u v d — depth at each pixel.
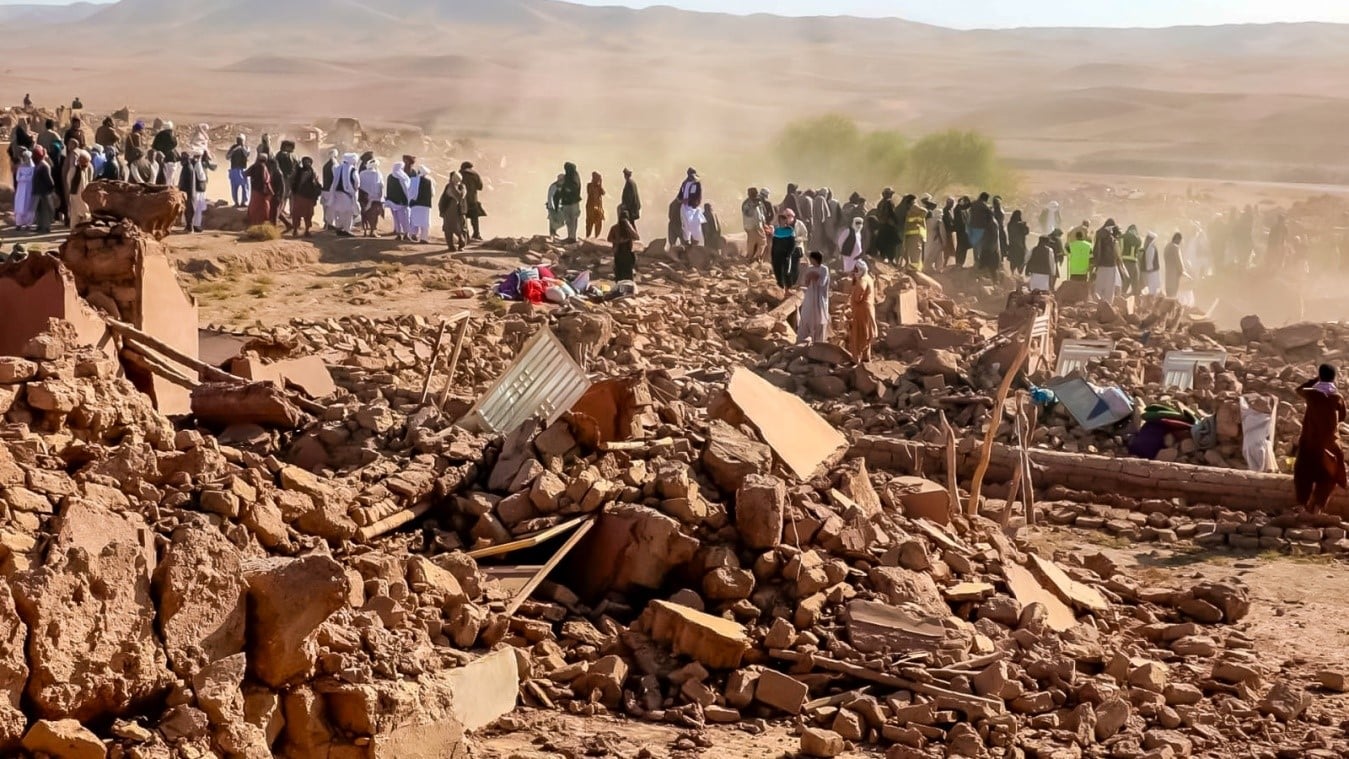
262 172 30.23
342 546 10.48
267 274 26.89
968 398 19.78
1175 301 28.70
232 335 17.78
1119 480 17.28
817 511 11.75
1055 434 18.89
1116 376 21.70
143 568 6.55
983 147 64.44
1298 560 15.21
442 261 28.77
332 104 144.88
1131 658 11.02
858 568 11.45
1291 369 22.45
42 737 5.98
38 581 6.14
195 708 6.50
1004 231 34.12
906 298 26.34
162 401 13.14
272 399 12.49
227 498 9.66
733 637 10.03
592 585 11.10
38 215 28.55
